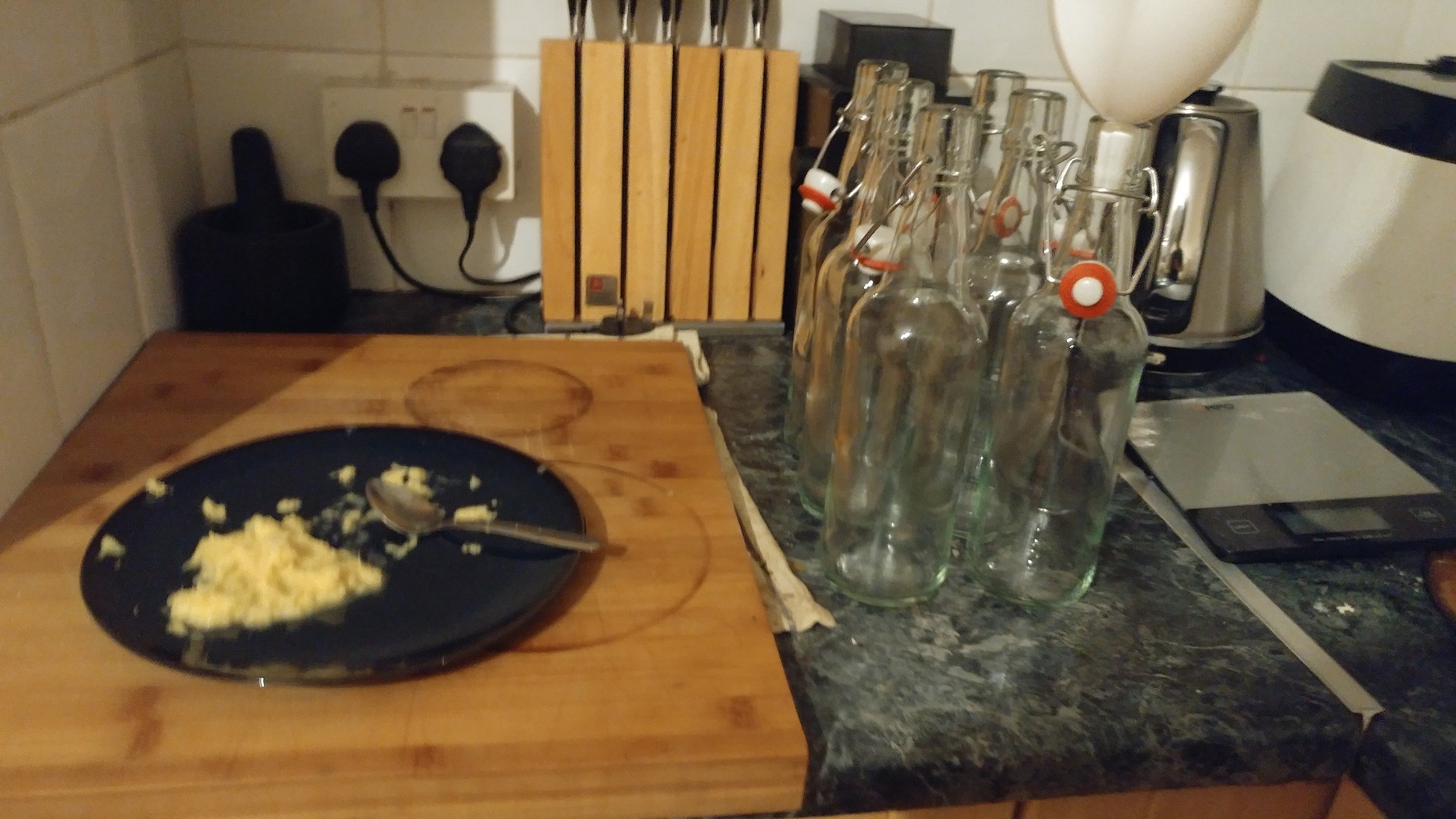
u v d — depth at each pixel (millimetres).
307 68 969
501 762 484
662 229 979
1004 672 594
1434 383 931
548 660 547
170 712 498
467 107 969
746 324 1028
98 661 524
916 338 650
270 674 500
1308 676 608
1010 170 735
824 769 522
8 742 474
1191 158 903
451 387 836
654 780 499
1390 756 565
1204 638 636
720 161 968
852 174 754
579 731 503
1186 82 581
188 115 954
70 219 719
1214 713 575
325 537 620
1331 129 972
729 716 521
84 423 739
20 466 654
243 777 466
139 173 843
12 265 638
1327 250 970
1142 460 817
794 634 610
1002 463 683
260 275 896
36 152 667
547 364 885
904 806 542
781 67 942
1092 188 594
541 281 1036
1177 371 972
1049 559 678
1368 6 1118
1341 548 718
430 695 518
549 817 501
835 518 672
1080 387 670
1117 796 591
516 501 668
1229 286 954
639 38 1011
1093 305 591
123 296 815
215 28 940
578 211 966
